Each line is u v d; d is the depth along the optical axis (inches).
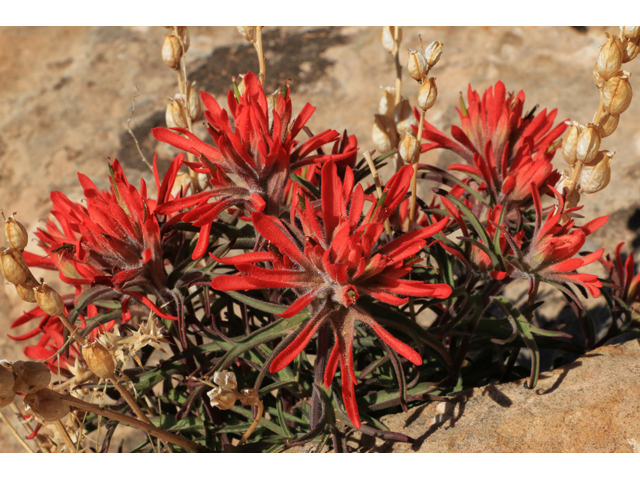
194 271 10.9
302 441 10.5
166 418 12.3
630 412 10.8
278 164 10.5
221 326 12.8
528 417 11.0
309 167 12.7
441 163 21.3
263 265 12.0
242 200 10.8
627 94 9.9
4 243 21.3
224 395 9.6
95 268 11.2
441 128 22.0
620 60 9.9
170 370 11.7
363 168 12.4
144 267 10.7
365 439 11.3
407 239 9.7
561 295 16.9
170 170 10.9
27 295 9.1
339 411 10.7
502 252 11.1
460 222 11.2
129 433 17.4
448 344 13.1
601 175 10.3
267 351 11.7
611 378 11.3
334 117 23.3
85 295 10.6
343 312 9.8
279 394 12.0
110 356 9.3
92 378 10.8
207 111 10.7
